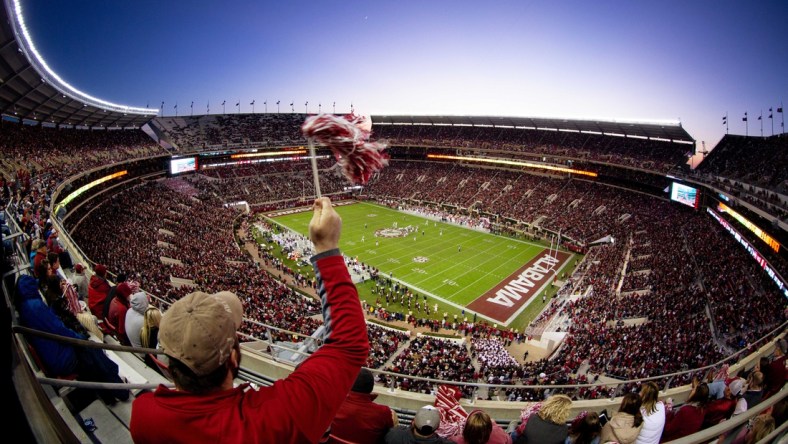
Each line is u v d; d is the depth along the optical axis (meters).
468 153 92.56
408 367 22.86
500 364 26.00
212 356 1.48
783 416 4.40
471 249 57.78
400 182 92.12
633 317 30.97
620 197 67.12
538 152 81.38
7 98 42.66
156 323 5.06
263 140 99.06
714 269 35.16
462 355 26.38
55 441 1.43
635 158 69.56
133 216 48.22
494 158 88.25
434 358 24.30
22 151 43.88
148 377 5.55
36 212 20.38
